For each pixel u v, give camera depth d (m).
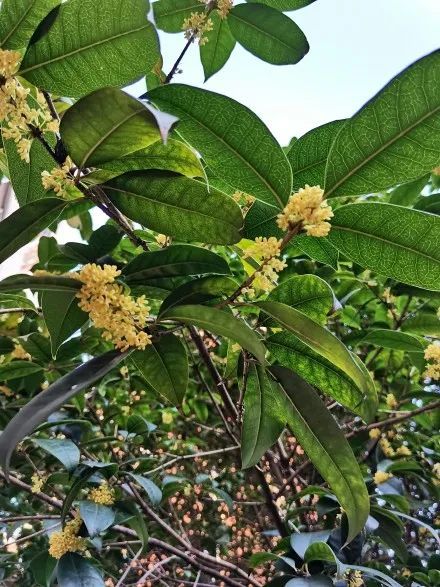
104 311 0.23
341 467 0.28
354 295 0.62
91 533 0.37
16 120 0.22
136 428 0.53
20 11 0.23
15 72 0.23
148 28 0.22
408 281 0.26
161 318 0.26
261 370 0.30
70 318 0.29
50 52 0.23
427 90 0.20
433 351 0.43
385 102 0.21
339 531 0.41
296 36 0.35
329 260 0.30
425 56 0.19
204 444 0.79
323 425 0.28
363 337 0.49
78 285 0.23
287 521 0.51
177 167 0.27
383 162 0.22
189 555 0.58
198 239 0.27
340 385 0.31
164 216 0.26
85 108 0.20
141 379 0.65
